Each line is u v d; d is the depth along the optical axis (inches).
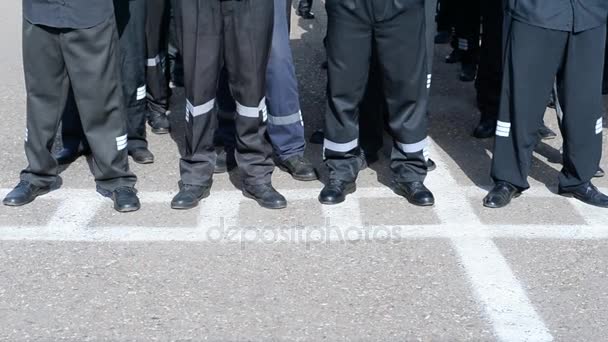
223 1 180.2
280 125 205.0
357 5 180.5
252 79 184.9
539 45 183.6
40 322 150.0
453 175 209.5
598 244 175.8
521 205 192.9
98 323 149.6
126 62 209.6
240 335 145.9
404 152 193.2
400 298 156.9
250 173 192.7
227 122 214.4
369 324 149.2
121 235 178.7
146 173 209.8
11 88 275.7
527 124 189.0
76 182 203.8
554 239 177.6
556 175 209.8
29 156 193.8
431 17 196.7
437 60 308.8
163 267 166.7
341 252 172.2
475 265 167.8
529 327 148.6
